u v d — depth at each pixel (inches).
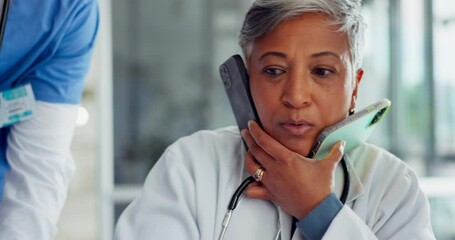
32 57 49.2
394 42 113.3
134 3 111.7
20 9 47.2
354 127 37.3
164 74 113.0
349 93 37.2
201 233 38.5
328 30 35.7
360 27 37.3
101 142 108.0
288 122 36.5
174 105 113.6
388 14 113.0
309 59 35.7
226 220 38.1
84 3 49.3
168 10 112.3
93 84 105.0
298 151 37.6
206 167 40.7
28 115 49.7
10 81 49.8
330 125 36.9
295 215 37.5
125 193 111.9
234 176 40.4
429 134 115.4
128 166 113.0
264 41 36.4
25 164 49.6
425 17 113.9
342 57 36.2
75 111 53.0
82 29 50.2
